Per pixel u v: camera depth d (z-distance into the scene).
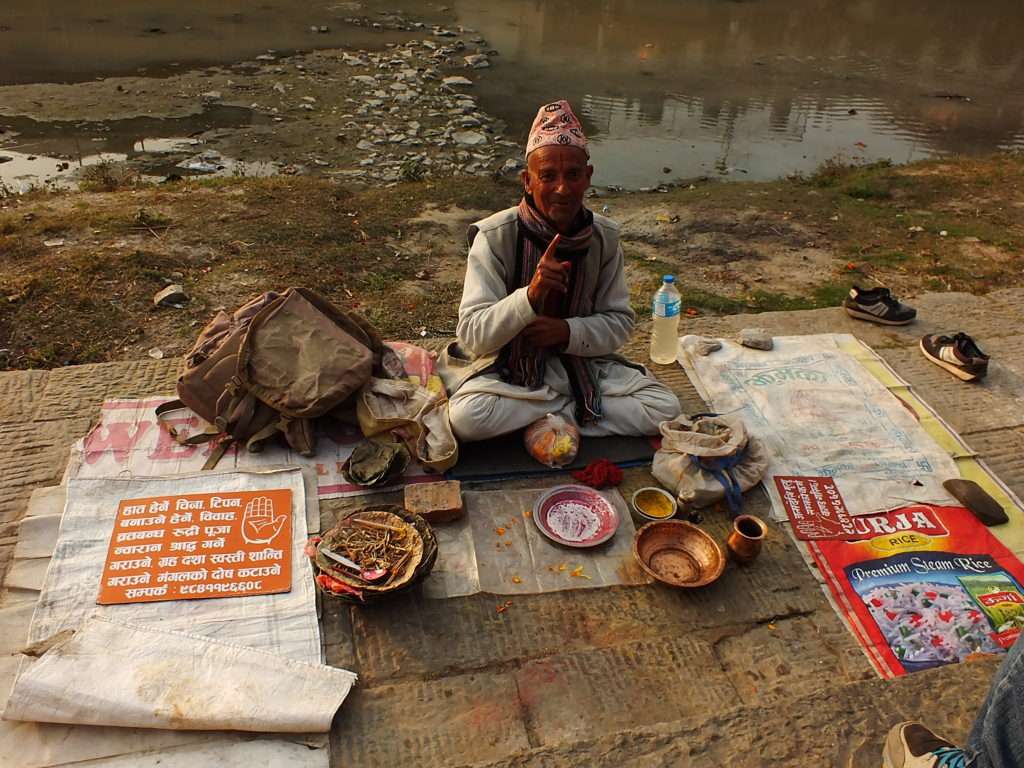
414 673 2.39
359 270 5.24
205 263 5.08
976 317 4.82
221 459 3.18
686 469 3.13
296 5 16.06
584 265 3.22
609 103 11.54
